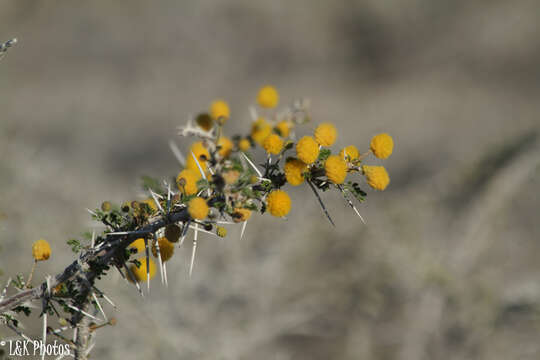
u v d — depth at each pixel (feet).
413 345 16.61
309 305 16.53
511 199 18.83
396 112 47.26
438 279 17.12
